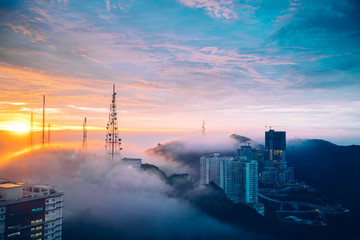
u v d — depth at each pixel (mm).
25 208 130750
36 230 135250
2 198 127375
